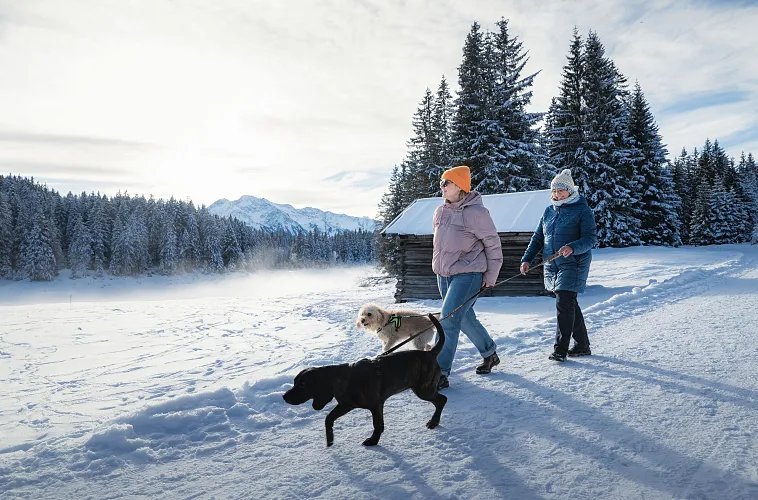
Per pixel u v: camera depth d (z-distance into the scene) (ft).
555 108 115.34
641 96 121.60
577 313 18.19
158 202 273.75
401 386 11.21
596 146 105.81
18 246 216.33
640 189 116.47
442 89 130.11
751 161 225.76
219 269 275.80
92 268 236.63
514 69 101.30
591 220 17.48
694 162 214.07
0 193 217.56
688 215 190.80
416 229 46.01
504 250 43.80
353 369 10.76
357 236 508.53
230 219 360.28
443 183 15.76
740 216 177.17
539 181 101.14
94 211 246.06
